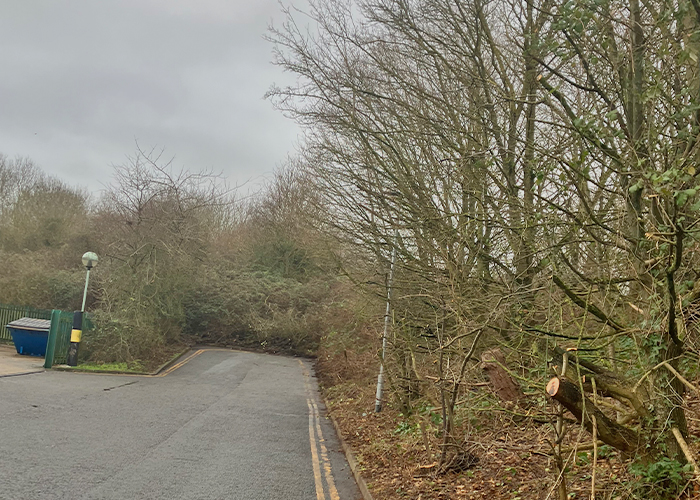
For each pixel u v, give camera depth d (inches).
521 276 287.1
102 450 299.3
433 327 364.2
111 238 896.3
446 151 387.9
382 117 438.6
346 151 465.4
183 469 276.5
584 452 244.5
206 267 1181.1
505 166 335.9
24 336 741.9
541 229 271.3
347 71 441.7
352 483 284.7
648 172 166.4
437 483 262.2
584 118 204.8
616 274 229.8
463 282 322.7
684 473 171.9
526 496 223.5
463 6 387.9
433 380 307.7
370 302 510.0
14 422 343.0
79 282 1010.7
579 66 270.4
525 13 312.2
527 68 329.7
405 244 435.8
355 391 613.3
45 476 242.8
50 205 1282.0
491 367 287.7
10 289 991.0
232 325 1222.3
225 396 563.8
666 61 208.4
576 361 184.1
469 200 376.2
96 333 743.7
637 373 211.9
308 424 452.8
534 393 220.1
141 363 762.8
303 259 1267.2
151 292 879.7
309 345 1152.8
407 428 392.8
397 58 437.4
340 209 476.4
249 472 283.3
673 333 173.3
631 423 222.7
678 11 184.4
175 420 408.5
